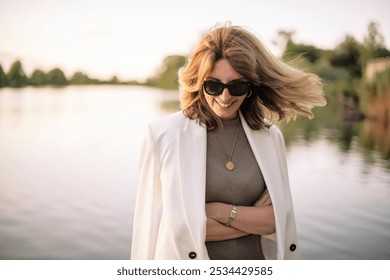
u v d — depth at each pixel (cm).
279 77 185
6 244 637
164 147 183
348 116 2872
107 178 1001
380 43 3756
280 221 181
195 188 176
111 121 2072
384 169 1109
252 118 190
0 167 1109
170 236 177
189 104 185
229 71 167
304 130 2070
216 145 186
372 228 674
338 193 871
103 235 668
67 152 1312
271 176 185
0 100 3394
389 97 2609
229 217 177
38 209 791
